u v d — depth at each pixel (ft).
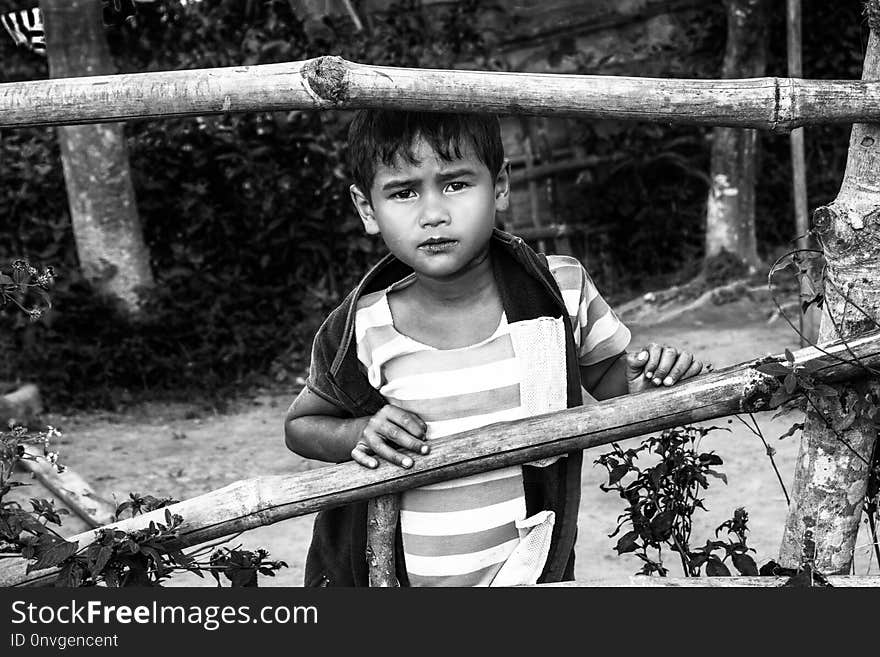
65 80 5.38
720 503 14.93
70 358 24.12
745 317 27.94
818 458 6.25
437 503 6.05
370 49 28.73
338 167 27.43
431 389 5.96
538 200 32.09
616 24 31.14
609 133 31.65
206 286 26.58
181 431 21.70
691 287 30.09
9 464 6.26
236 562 6.40
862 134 5.90
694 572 7.16
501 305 6.06
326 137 27.40
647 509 7.39
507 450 5.69
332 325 6.18
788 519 6.55
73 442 20.86
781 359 5.90
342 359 6.03
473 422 5.96
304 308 27.48
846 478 6.23
